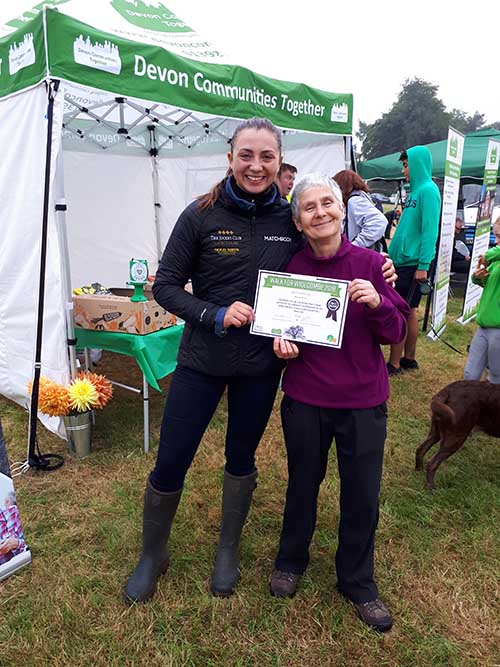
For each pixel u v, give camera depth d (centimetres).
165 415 198
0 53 327
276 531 259
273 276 176
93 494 289
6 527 223
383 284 178
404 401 437
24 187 331
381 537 255
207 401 194
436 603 215
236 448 206
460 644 195
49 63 283
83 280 585
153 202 635
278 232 183
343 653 190
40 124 310
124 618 203
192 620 203
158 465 201
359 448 183
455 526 267
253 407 195
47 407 310
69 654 187
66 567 231
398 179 1188
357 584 206
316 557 239
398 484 307
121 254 615
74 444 326
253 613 207
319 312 173
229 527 220
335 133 518
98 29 311
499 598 219
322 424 186
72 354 327
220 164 646
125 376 495
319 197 167
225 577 216
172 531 255
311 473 195
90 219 577
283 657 188
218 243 178
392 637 196
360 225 408
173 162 645
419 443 362
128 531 254
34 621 201
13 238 345
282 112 455
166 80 348
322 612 206
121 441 353
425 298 910
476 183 1079
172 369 348
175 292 183
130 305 318
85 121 548
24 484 298
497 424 294
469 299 744
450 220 638
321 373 181
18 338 362
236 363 185
